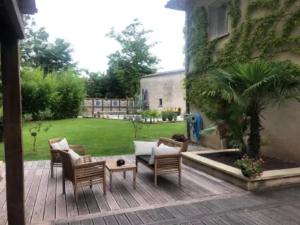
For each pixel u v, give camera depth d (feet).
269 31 20.90
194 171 19.06
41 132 39.58
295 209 12.25
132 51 101.91
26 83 58.08
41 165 20.62
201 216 11.61
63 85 65.57
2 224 11.04
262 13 21.63
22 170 10.52
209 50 27.81
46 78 63.36
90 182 13.96
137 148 18.69
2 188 15.47
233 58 24.41
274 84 17.29
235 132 19.22
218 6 27.53
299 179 15.81
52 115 64.03
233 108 18.72
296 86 17.62
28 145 29.40
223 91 17.67
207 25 28.32
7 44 9.89
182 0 29.99
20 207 10.57
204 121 29.04
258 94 17.97
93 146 28.84
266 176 15.11
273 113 20.94
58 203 13.21
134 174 15.35
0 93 29.30
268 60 20.30
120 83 105.09
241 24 23.68
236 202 13.15
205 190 14.97
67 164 14.02
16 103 10.20
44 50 101.09
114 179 17.04
